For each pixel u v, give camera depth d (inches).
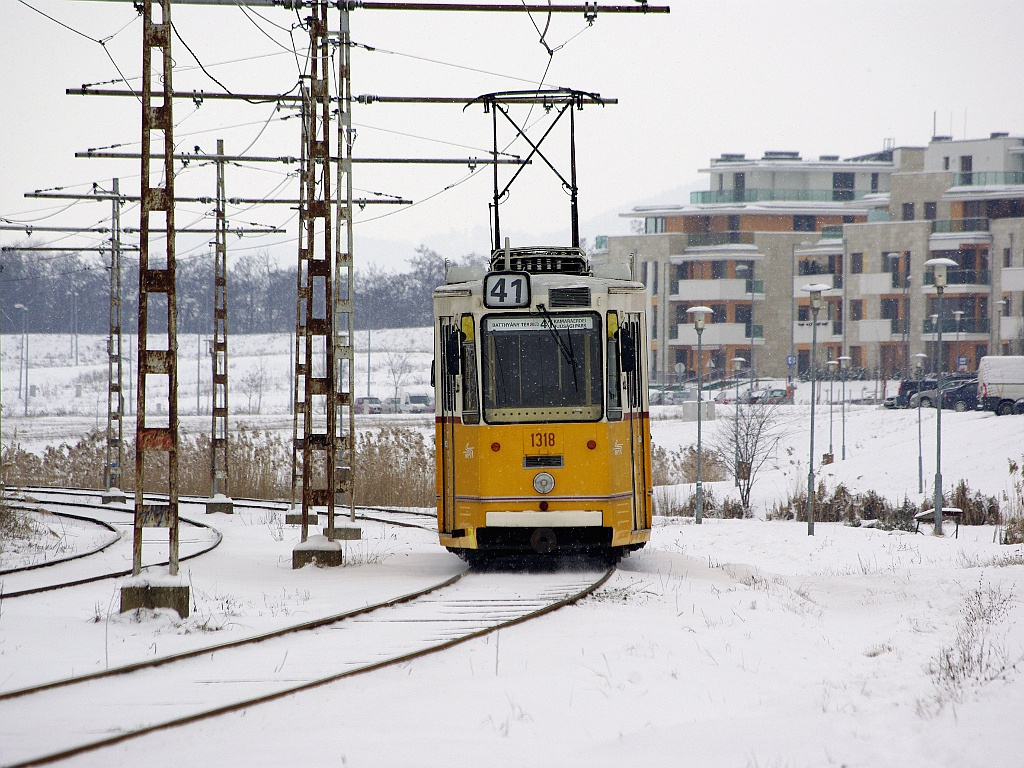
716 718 1188.5
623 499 2348.7
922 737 1069.1
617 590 2084.2
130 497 5167.3
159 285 1822.1
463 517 2333.9
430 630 1658.5
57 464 6412.4
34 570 2496.3
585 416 2324.1
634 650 1486.2
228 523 3951.8
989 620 1734.7
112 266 4889.3
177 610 1756.9
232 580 2317.9
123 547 3093.0
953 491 5098.4
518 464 2309.3
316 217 2701.8
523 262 2534.5
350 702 1217.4
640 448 2426.2
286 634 1620.3
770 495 5629.9
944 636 1699.1
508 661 1418.6
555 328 2345.0
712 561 2800.2
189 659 1444.4
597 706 1207.6
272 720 1144.8
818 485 5349.4
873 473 5959.6
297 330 3764.8
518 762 1002.7
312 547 2559.1
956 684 1289.4
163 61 1822.1
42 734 1097.4
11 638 1592.0
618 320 2370.8
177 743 1066.1
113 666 1403.8
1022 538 3725.4
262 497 5408.5
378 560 2689.5
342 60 3228.3
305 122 3267.7
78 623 1729.8
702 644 1566.2
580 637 1582.2
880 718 1154.0
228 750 1035.3
